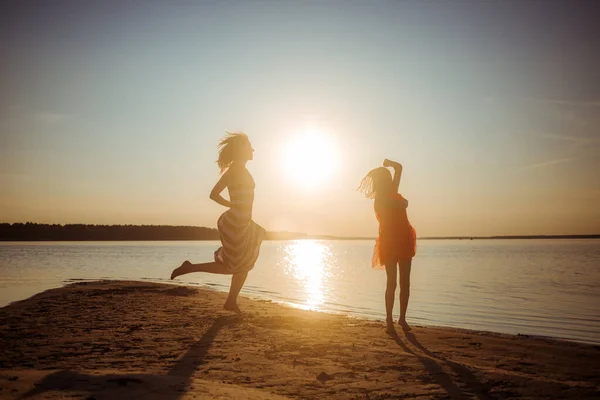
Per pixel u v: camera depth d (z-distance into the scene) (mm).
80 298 9812
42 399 2941
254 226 6449
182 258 37000
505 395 3445
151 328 6141
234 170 6160
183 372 3969
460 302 11555
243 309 8453
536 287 15289
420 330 6473
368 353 4816
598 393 3471
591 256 43625
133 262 30188
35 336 5594
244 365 4273
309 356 4656
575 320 8984
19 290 12094
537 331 7793
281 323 6723
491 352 5133
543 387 3637
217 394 3236
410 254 6277
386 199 6262
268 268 26828
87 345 5074
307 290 14117
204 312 7684
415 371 4109
